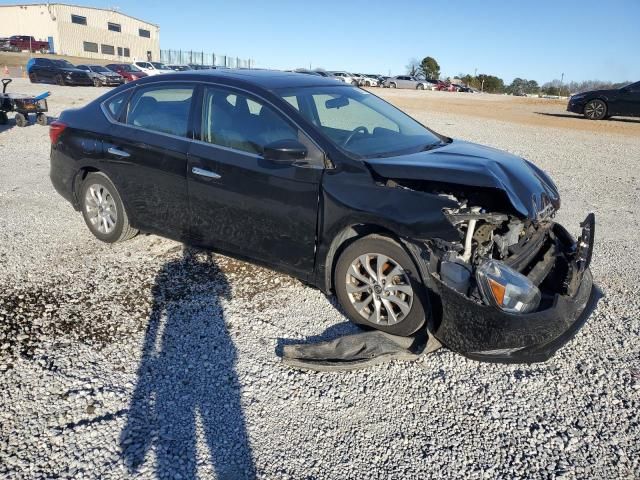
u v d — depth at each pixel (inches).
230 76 172.4
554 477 100.7
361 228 144.0
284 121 154.2
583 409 119.7
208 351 138.9
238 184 158.7
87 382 125.0
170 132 177.0
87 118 201.9
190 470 101.0
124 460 102.7
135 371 130.0
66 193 214.1
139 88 190.5
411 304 135.1
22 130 508.1
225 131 164.6
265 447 107.5
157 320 153.3
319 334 147.9
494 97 1678.2
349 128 162.7
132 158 184.5
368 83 2135.8
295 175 148.1
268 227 156.5
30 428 110.4
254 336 146.5
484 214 130.0
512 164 149.1
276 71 196.1
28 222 231.3
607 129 650.2
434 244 127.1
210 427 112.3
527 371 133.3
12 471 99.5
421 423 114.8
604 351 142.6
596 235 237.8
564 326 124.3
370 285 141.9
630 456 106.2
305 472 101.6
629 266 201.6
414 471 102.0
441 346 139.6
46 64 1248.8
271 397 122.1
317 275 151.8
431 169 135.6
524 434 112.0
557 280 142.6
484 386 127.2
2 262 188.9
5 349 137.0
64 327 148.3
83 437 108.2
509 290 118.4
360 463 103.9
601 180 351.9
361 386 126.3
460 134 561.3
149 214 187.2
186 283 176.4
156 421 113.5
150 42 3607.3
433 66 3358.8
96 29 3144.7
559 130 629.9
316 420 115.2
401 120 186.9
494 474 101.5
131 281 176.9
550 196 150.8
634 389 126.5
